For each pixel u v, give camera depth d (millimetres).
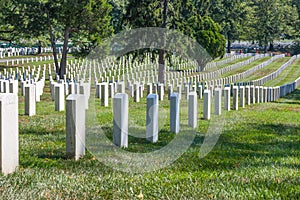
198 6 48250
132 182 7395
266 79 44750
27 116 15852
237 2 93375
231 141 11812
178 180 7547
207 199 6508
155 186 7156
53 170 7887
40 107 19359
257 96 25734
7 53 62469
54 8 41344
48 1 41125
